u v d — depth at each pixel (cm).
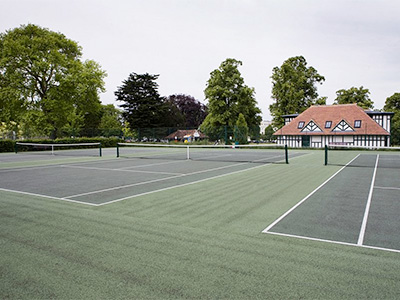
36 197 806
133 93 6456
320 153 2888
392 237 492
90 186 981
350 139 3947
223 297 306
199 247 446
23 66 3450
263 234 507
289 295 310
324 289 322
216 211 660
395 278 348
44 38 3522
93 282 340
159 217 612
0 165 1731
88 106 4122
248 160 2036
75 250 436
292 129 4388
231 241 472
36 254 422
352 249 439
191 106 9362
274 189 927
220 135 4456
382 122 4119
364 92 5625
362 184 1023
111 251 431
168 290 321
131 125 6412
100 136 4688
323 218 605
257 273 361
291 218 605
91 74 3897
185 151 3334
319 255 416
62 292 319
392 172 1349
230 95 5022
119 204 724
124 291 320
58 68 3666
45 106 3591
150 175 1256
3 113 3722
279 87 5016
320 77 5244
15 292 320
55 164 1789
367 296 308
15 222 577
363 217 612
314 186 982
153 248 443
